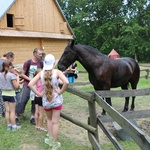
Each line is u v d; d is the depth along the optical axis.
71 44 4.87
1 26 14.88
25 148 3.53
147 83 10.06
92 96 3.31
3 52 14.90
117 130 4.09
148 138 1.60
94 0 31.92
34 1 17.44
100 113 5.60
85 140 3.97
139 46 27.33
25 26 16.73
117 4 30.22
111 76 4.90
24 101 4.62
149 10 29.14
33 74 4.23
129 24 28.89
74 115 5.49
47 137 3.86
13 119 4.22
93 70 4.80
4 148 3.54
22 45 16.41
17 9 16.16
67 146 3.66
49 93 3.23
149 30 28.03
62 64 4.94
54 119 3.42
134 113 4.07
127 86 5.85
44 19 18.47
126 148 3.70
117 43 28.80
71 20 32.38
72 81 8.95
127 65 5.27
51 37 18.53
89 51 4.82
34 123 4.58
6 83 4.04
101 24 31.48
